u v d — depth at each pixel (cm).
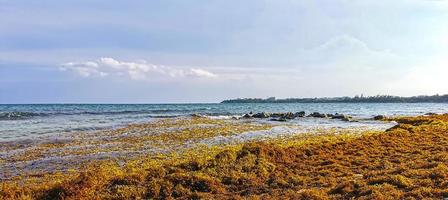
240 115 9938
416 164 2153
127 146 3566
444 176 1767
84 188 1889
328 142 3328
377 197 1505
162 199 1833
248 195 1833
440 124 4488
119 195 1844
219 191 1927
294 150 2816
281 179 2073
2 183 2166
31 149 3422
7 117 8212
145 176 2111
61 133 4756
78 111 12388
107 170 2377
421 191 1548
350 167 2334
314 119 7969
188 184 1984
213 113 11225
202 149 3319
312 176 2161
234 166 2284
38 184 2147
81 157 2992
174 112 11950
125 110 13800
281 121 7150
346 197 1611
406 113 11675
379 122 6806
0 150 3366
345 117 7938
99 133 4728
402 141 3225
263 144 2717
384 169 2166
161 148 3412
